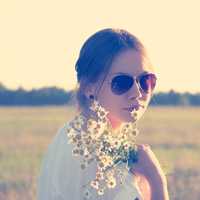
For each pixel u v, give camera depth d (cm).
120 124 406
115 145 385
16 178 2119
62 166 401
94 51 404
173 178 1938
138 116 402
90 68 404
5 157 3089
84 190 395
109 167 382
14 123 7056
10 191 1819
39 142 4159
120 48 399
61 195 401
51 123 6988
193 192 1703
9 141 4256
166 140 4338
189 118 9250
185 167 2509
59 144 406
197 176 2136
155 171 388
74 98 412
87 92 409
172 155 3192
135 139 390
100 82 403
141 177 387
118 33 403
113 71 400
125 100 400
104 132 387
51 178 406
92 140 385
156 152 3384
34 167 2538
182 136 4853
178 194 1641
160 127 6431
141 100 401
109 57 399
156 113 11275
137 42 404
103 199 385
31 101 13850
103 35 404
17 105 13825
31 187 1870
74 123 397
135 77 399
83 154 385
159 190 387
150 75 401
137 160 388
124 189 380
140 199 379
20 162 2812
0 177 2153
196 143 4091
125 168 383
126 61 399
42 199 412
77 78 412
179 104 14725
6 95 13862
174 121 8125
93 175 393
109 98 402
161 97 14625
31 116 9231
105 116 391
